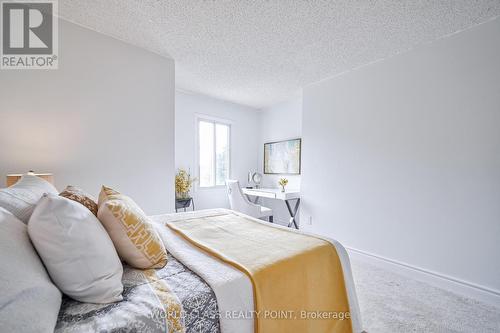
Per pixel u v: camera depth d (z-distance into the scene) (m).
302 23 1.84
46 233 0.70
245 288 0.89
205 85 3.29
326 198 2.92
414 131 2.15
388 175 2.33
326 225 2.92
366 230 2.51
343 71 2.72
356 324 1.25
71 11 1.75
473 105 1.82
